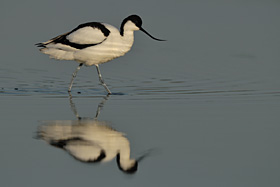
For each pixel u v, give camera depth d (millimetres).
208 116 11070
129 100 12555
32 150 8969
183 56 17578
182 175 8094
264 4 24797
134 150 9070
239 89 13586
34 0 23516
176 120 10742
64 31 19453
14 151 8898
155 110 11555
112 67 16344
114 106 11914
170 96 12914
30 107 11703
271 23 21531
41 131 9883
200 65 16422
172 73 15508
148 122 10586
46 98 12672
